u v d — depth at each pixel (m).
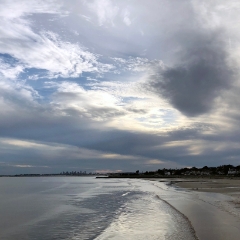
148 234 13.38
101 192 45.19
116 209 23.55
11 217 21.55
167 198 30.89
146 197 33.41
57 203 30.59
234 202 25.31
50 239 14.09
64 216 21.08
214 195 33.38
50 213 23.17
